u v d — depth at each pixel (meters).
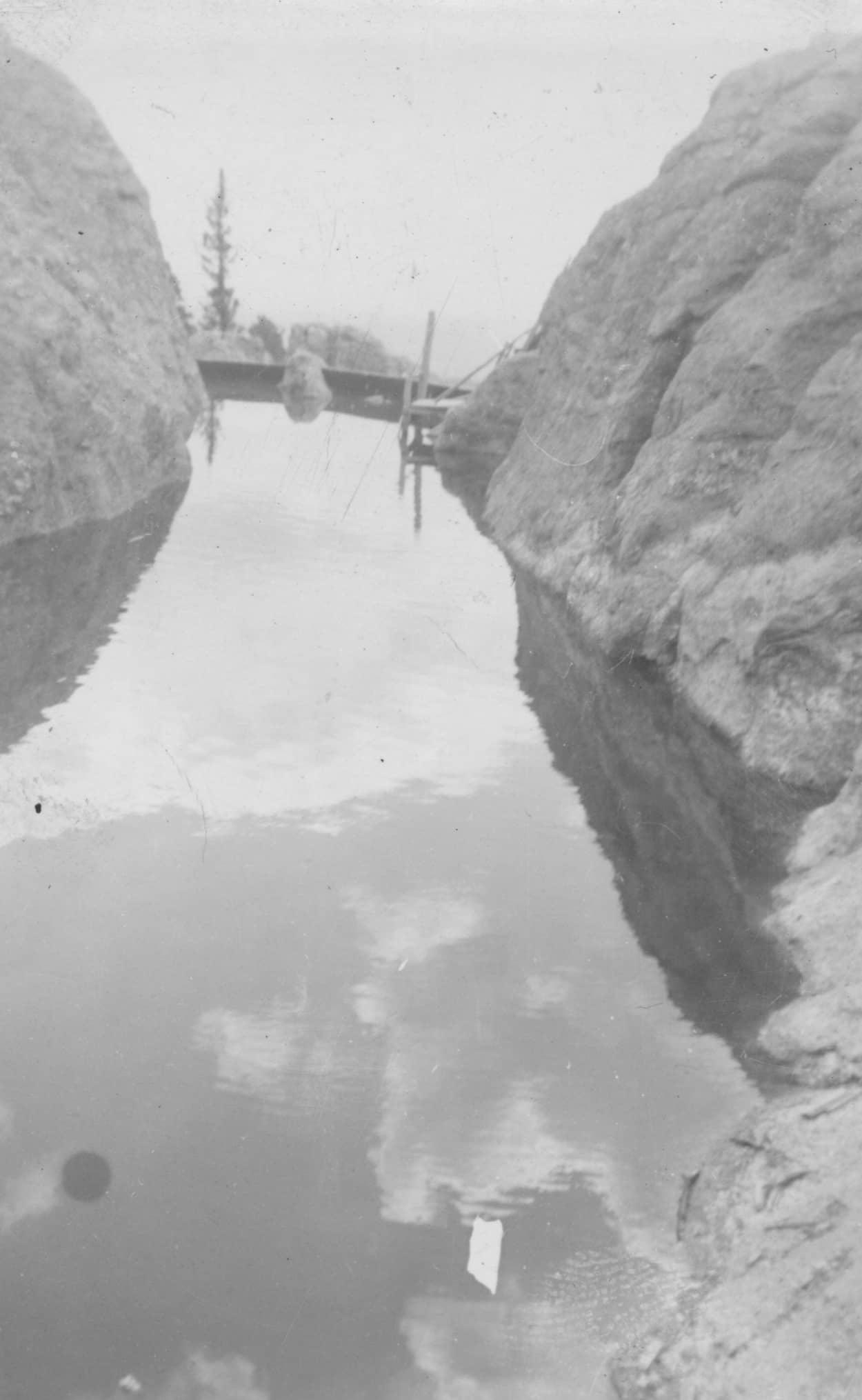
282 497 12.55
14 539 9.89
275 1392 2.74
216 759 6.05
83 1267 3.07
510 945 4.60
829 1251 3.04
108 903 4.77
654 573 8.16
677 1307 3.02
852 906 4.64
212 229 20.98
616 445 9.83
